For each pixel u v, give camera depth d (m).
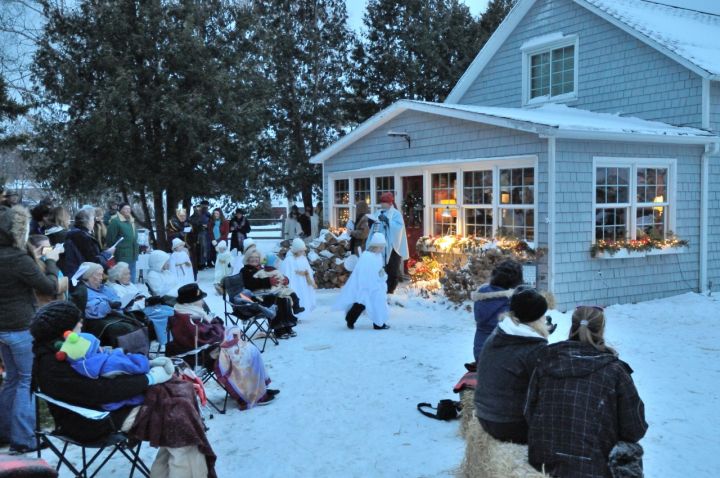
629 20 12.72
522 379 3.59
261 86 19.25
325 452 4.66
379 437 4.89
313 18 23.84
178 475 3.73
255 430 5.13
